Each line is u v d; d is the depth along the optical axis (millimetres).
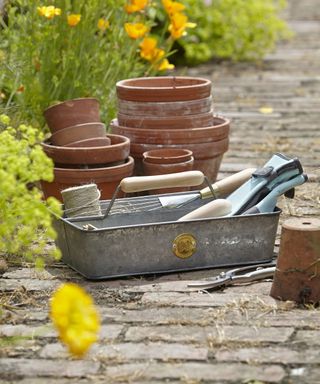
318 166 6227
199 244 4336
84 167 4965
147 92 5238
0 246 3770
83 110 5164
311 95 8664
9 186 3488
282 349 3518
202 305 3949
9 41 5793
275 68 10195
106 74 6145
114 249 4211
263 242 4426
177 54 10320
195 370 3350
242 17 10562
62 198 4762
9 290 4141
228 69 10164
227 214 4438
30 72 5773
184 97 5270
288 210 5223
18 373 3344
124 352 3496
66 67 5840
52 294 4086
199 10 10430
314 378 3281
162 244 4281
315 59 10781
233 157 6516
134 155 5332
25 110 5797
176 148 5270
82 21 5980
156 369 3359
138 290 4117
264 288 4141
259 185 4477
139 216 4527
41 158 3600
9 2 5922
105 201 4559
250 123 7547
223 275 4195
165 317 3822
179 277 4273
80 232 4188
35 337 3631
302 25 14008
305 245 3926
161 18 9453
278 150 6672
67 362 3424
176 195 4578
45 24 5836
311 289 3943
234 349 3520
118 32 6234
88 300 2826
